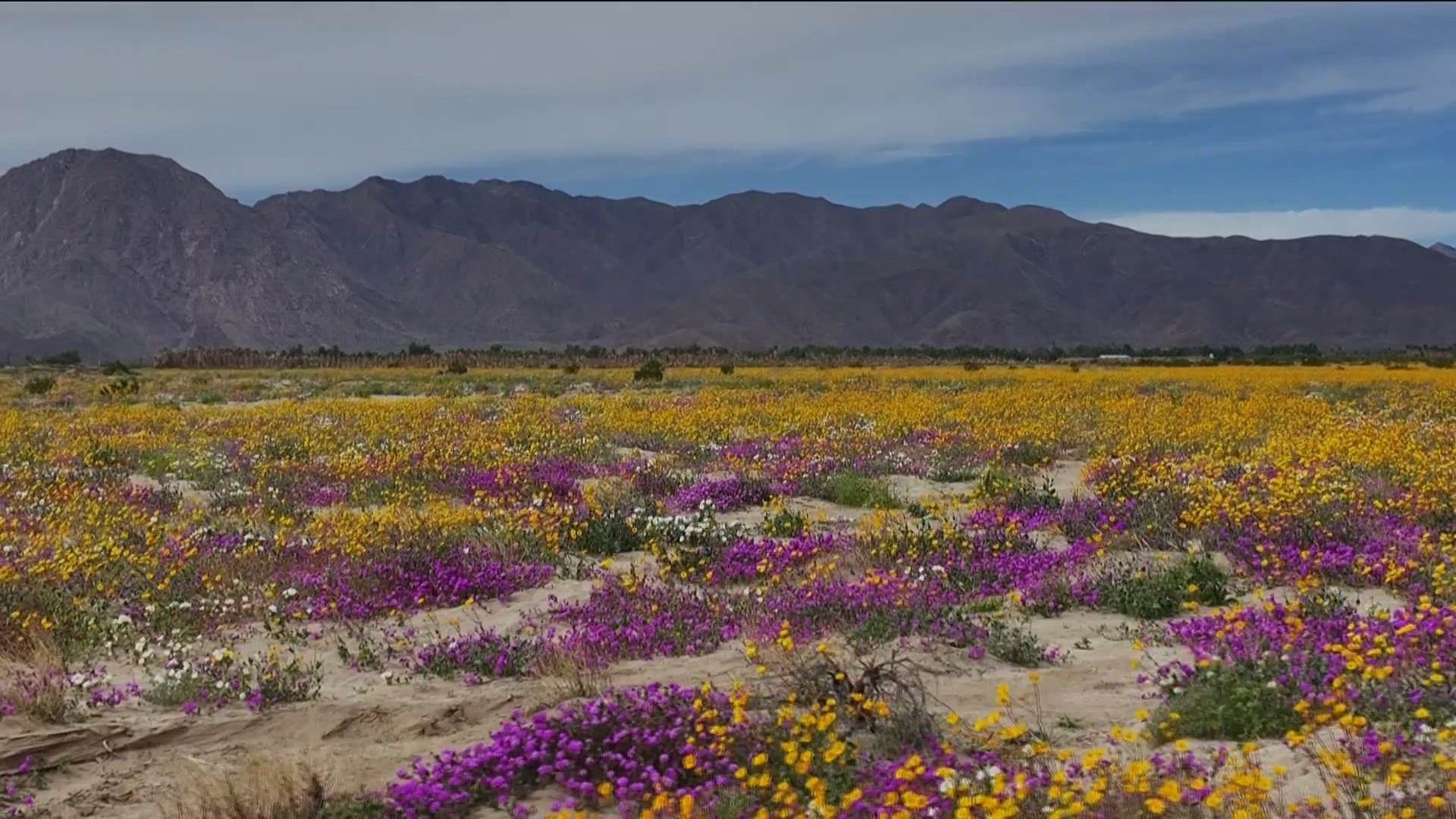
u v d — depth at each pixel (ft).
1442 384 140.67
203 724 23.20
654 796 19.20
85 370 352.08
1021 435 69.97
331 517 43.68
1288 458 51.78
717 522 42.70
